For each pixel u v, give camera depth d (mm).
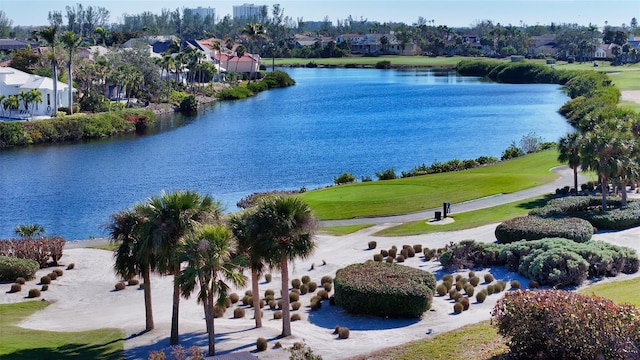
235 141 116062
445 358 28469
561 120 132875
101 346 33469
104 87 149000
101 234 62531
